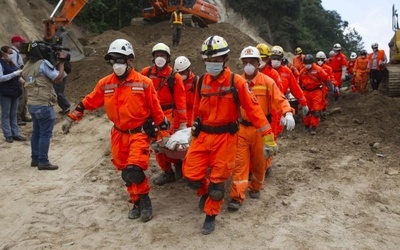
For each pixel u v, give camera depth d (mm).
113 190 6660
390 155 8242
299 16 43281
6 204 6145
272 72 6895
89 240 5191
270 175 7266
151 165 7730
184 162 5301
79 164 7859
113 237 5258
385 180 7047
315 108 9742
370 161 7922
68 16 14852
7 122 8820
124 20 26844
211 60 4844
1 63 8516
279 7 39750
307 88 9773
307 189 6684
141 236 5258
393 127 10047
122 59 5133
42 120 7266
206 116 5102
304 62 9695
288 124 5734
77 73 14469
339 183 6926
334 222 5645
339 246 5070
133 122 5289
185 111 6730
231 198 5922
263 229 5430
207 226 5285
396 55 15328
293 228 5465
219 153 5039
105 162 7953
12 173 7312
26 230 5445
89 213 5898
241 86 4914
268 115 6148
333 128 10219
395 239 5270
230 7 37156
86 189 6695
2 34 15742
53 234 5355
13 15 17047
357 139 9281
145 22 23062
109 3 26391
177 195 6457
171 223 5555
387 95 14461
